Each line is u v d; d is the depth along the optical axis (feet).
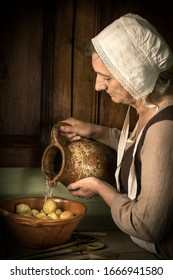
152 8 7.01
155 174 5.03
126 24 5.26
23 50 6.88
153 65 5.25
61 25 6.88
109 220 7.32
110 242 6.44
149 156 5.10
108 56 5.23
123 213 5.30
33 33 6.86
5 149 6.94
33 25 6.84
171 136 5.08
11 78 6.91
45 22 6.82
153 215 5.07
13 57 6.88
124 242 6.47
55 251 5.88
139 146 5.44
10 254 5.82
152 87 5.27
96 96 7.11
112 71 5.24
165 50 5.28
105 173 6.11
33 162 7.05
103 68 5.37
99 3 6.91
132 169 5.50
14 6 6.78
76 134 6.54
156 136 5.10
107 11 6.97
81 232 6.70
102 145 6.36
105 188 5.59
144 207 5.09
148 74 5.23
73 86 7.06
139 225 5.15
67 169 5.99
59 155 6.43
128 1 6.97
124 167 5.93
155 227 5.13
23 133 7.05
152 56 5.22
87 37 6.98
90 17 6.95
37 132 7.07
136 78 5.20
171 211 5.11
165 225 5.15
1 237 6.42
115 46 5.21
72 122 6.54
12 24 6.81
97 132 6.63
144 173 5.13
